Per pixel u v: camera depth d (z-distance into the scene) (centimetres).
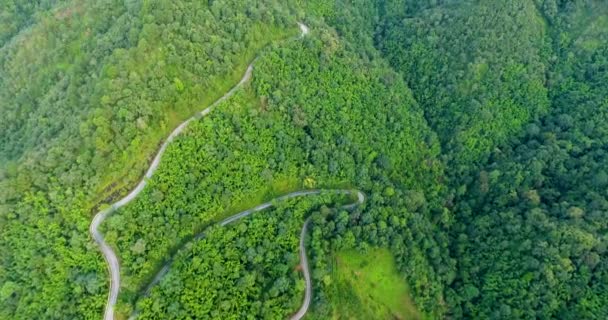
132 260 9619
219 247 10219
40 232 9619
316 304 10250
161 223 9956
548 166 13012
